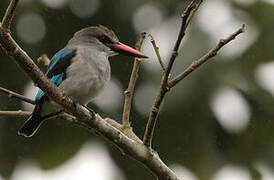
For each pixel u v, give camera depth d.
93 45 10.66
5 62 12.80
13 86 12.89
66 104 8.02
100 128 8.24
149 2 12.58
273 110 11.56
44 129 12.84
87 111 8.20
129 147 8.21
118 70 12.98
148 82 12.09
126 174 12.86
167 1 12.52
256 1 11.64
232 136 12.04
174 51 7.51
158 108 7.92
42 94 9.10
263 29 11.47
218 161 12.22
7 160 12.92
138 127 12.53
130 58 12.97
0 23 7.16
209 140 12.02
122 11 12.75
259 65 11.34
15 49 7.30
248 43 11.43
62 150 12.79
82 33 10.88
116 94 12.94
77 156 12.76
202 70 11.02
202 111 11.27
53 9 12.63
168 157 12.16
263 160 12.27
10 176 12.84
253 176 12.29
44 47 12.80
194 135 11.88
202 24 11.30
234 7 11.70
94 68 10.08
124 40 12.80
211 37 11.09
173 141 11.98
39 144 12.88
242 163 12.24
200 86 10.97
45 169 12.72
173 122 11.59
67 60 10.09
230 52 11.33
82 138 12.84
